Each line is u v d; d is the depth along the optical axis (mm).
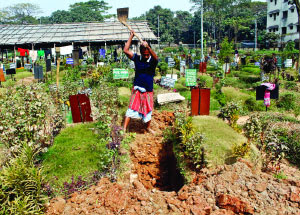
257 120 6414
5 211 3877
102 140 6246
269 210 4027
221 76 16469
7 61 31500
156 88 12805
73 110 7523
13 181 4172
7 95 6805
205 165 5238
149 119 6617
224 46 23422
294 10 54250
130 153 6402
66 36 30141
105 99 8758
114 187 4672
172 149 6406
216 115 9258
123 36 29797
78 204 4355
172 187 5605
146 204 4348
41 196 4320
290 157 6539
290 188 4363
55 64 26047
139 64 6180
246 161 5207
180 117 6781
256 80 17094
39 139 6016
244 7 73375
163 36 89438
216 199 4344
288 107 11203
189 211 4152
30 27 32375
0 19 79750
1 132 5641
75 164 5500
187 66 25500
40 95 6984
